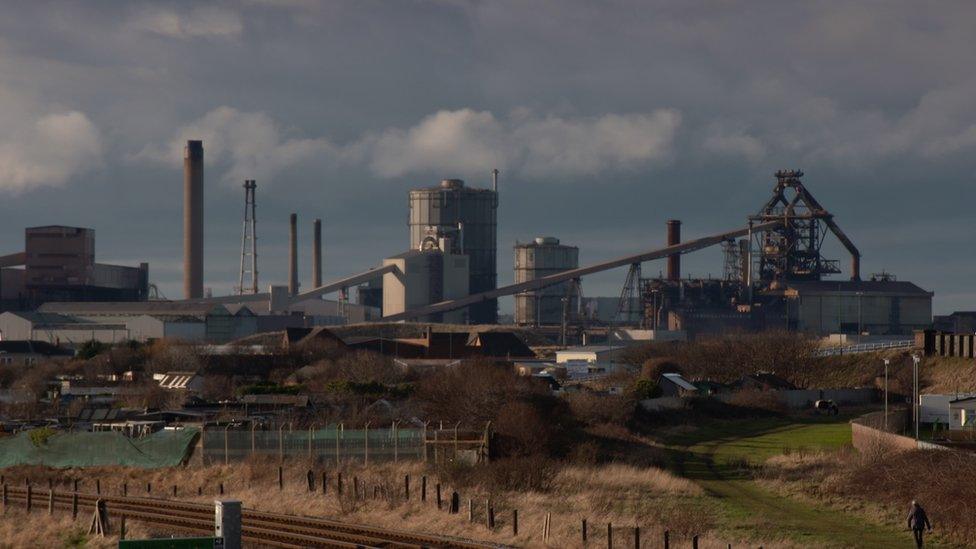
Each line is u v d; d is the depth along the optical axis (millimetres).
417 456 165875
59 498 135375
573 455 181000
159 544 73375
